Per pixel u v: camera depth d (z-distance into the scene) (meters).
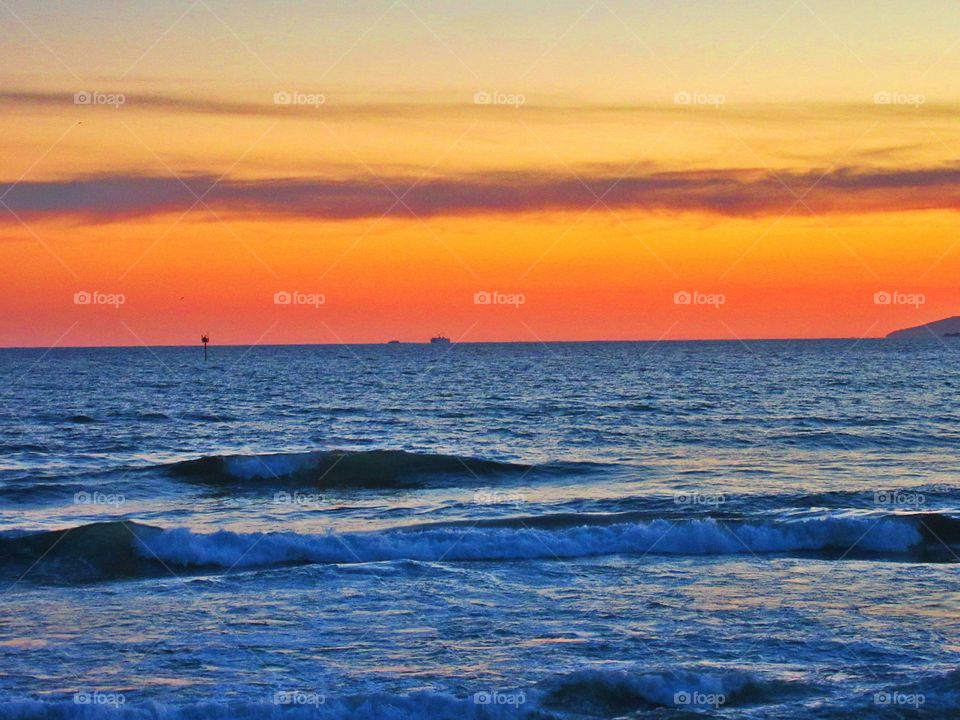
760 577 17.19
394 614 14.82
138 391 75.06
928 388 72.56
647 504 24.62
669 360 134.25
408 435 43.75
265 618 14.63
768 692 11.62
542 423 48.47
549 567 17.95
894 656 12.83
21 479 29.89
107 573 17.70
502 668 12.44
